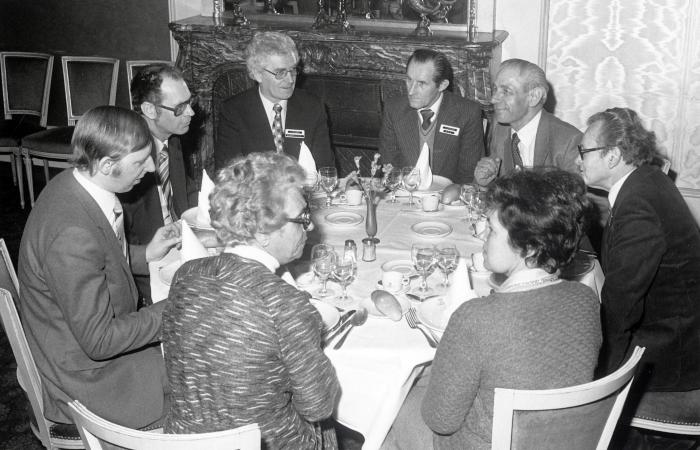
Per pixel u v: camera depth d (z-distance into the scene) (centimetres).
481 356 166
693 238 239
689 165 478
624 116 249
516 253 171
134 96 312
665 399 238
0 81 602
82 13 588
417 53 376
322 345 210
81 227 215
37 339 224
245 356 161
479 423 174
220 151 402
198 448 149
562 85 490
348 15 497
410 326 220
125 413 228
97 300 215
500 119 351
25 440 292
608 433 187
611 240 243
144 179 304
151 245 268
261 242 179
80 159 226
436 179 349
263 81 382
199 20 531
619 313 236
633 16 459
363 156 520
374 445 212
